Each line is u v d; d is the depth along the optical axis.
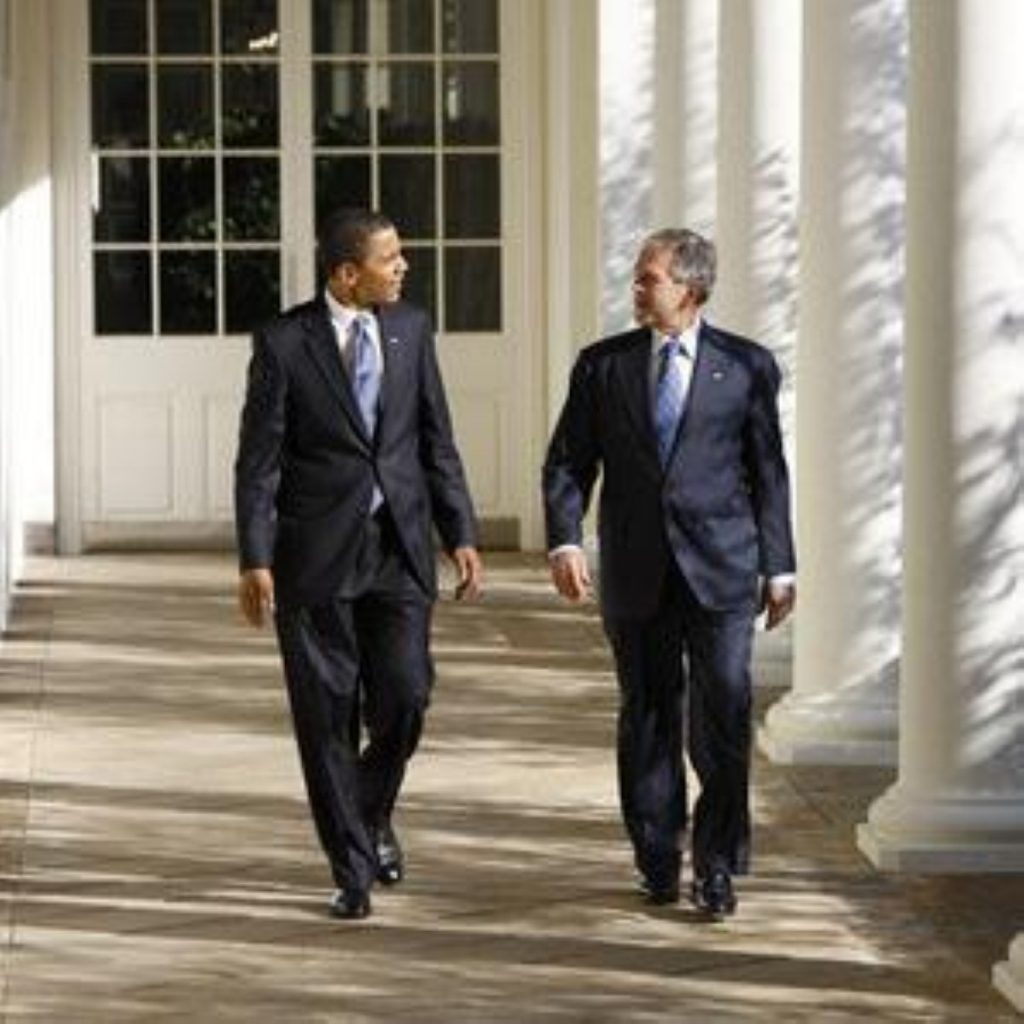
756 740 13.66
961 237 10.69
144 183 22.34
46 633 18.02
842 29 12.58
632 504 9.74
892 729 13.04
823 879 10.69
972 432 10.73
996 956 9.52
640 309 9.79
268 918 10.07
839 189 12.63
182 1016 8.77
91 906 10.27
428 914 10.11
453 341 22.47
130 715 14.81
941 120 10.68
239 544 9.78
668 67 16.69
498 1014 8.77
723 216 14.75
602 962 9.43
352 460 9.81
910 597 10.91
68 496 22.30
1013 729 10.82
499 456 22.56
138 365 22.38
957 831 10.77
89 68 22.22
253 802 12.34
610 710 14.94
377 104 22.50
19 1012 8.82
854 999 8.97
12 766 13.29
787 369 14.69
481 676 16.16
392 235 9.94
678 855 10.21
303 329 9.86
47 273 22.22
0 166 18.47
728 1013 8.79
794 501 14.67
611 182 19.59
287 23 22.34
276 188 22.45
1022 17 10.66
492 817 11.96
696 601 9.70
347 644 9.87
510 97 22.47
